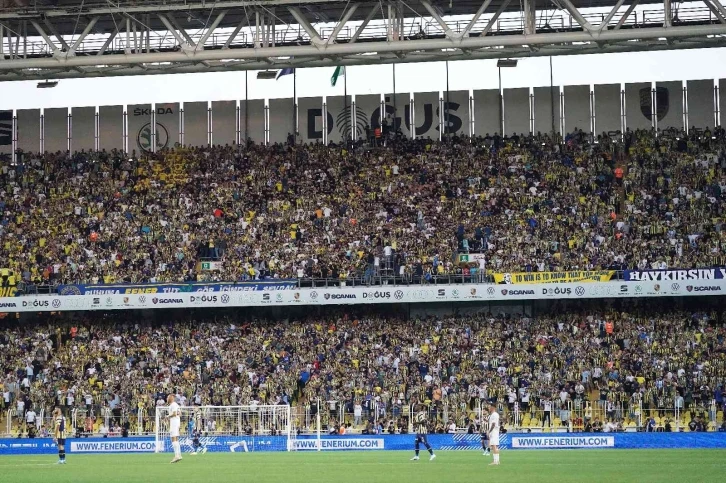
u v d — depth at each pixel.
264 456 45.59
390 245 67.38
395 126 80.56
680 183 69.44
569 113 79.12
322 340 63.44
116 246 69.75
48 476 31.78
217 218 71.44
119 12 60.50
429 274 64.56
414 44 58.62
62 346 65.50
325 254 67.56
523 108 79.62
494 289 62.91
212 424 55.53
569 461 39.00
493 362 60.12
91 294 65.75
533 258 64.94
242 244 69.06
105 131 83.44
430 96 80.38
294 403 59.72
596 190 70.06
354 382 59.56
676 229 65.81
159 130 82.88
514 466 36.06
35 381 62.44
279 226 70.31
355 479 29.67
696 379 57.16
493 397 57.69
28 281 67.62
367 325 64.81
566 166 72.25
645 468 34.16
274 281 64.94
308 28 59.56
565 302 65.38
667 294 61.03
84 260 68.88
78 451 54.53
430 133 80.31
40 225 72.19
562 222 67.75
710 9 56.06
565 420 56.09
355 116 80.88
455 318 65.00
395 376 59.62
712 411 55.31
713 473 31.39
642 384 57.47
